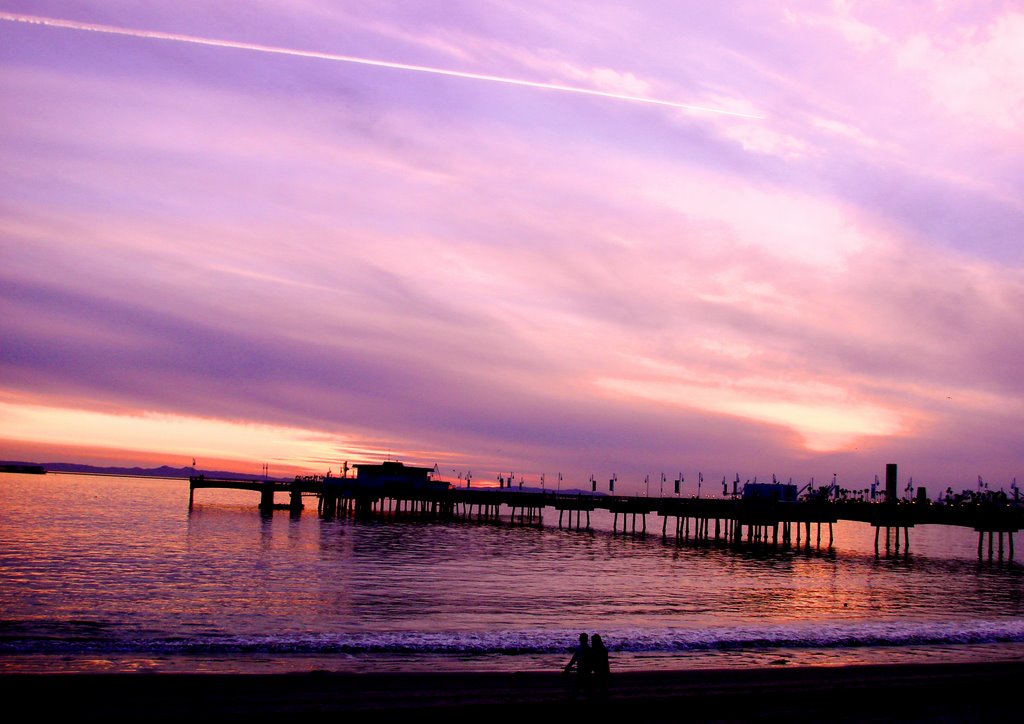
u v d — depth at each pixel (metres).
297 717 21.00
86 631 33.25
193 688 23.06
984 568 81.25
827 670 28.16
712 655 31.05
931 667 29.33
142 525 99.69
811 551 96.56
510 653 30.08
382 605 42.88
